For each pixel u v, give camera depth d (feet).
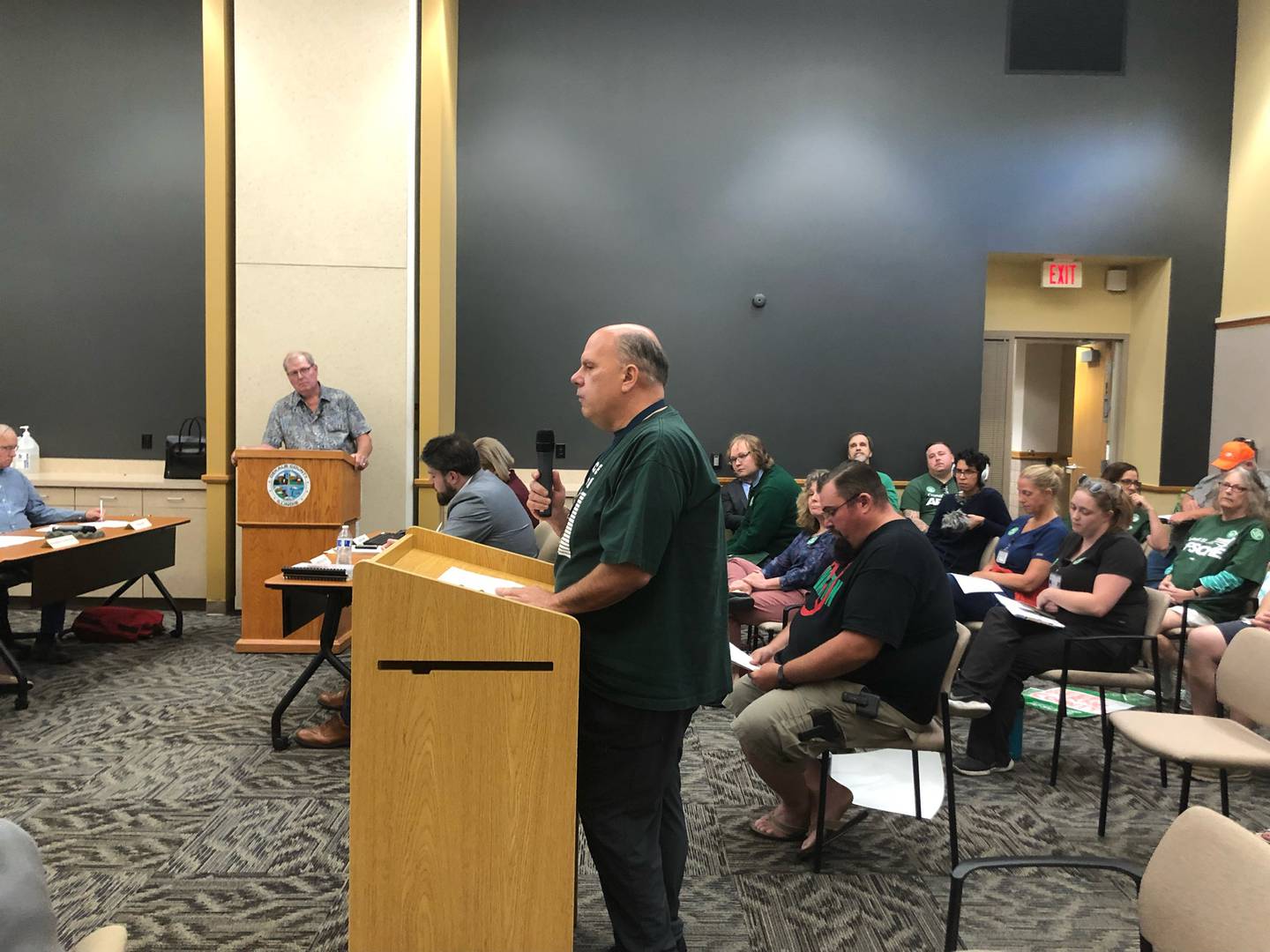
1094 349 26.45
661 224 22.66
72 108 20.80
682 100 22.56
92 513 16.92
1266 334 21.67
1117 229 23.18
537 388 22.63
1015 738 11.64
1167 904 4.39
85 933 7.24
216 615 19.27
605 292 22.63
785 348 22.93
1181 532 16.53
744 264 22.79
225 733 12.10
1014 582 13.32
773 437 23.02
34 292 20.95
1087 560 11.65
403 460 18.94
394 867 5.60
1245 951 3.92
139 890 7.95
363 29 18.56
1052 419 28.63
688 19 22.50
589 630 5.92
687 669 5.90
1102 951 7.23
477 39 22.20
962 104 22.90
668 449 5.68
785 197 22.79
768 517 16.53
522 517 12.08
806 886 8.25
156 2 20.70
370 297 18.76
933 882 8.35
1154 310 23.99
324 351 18.80
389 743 5.56
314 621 16.08
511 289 22.49
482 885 5.63
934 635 8.39
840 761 9.94
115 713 12.82
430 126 19.49
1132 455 24.94
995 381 25.18
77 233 20.90
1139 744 8.54
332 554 13.10
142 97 20.81
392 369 18.85
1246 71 22.66
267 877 8.23
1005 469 25.22
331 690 13.96
